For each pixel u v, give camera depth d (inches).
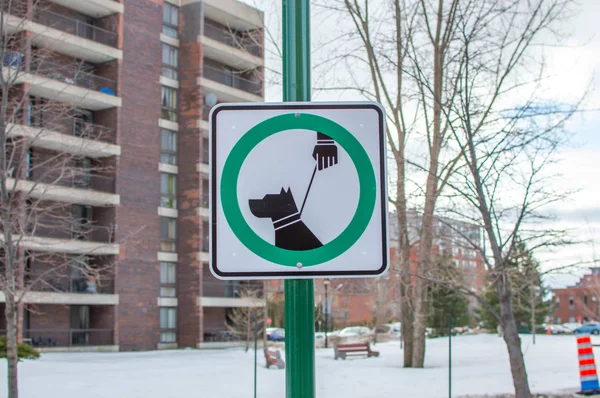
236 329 1653.5
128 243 1503.4
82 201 1378.0
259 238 95.5
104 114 1503.4
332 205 96.4
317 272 95.3
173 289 1625.2
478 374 738.8
